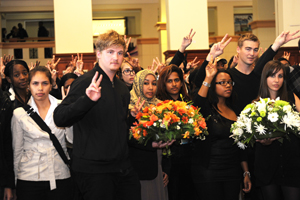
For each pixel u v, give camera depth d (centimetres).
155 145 266
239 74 345
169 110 262
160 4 1105
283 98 293
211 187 285
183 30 702
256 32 1238
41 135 260
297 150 282
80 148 219
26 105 266
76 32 729
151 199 294
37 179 258
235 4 1488
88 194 218
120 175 225
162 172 315
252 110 267
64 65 723
